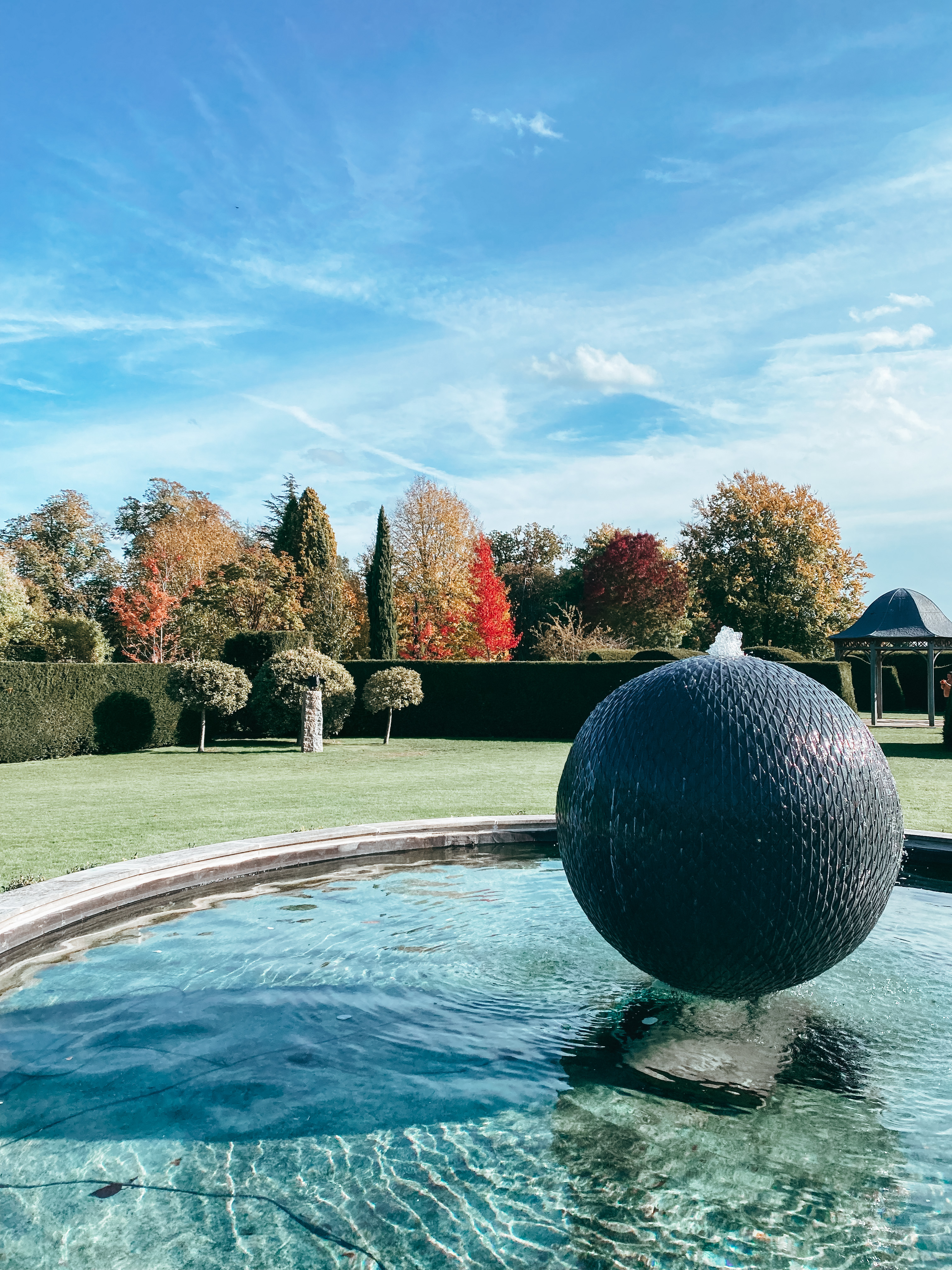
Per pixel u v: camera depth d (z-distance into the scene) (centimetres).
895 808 362
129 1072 333
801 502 4219
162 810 977
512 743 2198
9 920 485
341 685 2214
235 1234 238
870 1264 224
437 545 4028
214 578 3131
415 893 607
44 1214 248
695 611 4953
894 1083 321
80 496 4806
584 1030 369
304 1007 397
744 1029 370
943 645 2480
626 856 347
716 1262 225
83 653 3597
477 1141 285
